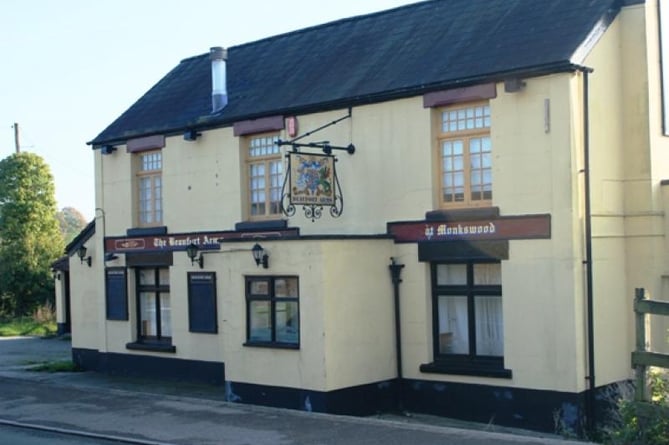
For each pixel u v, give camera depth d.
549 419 13.48
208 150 18.56
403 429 12.16
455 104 14.75
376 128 15.63
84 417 14.00
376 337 15.00
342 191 16.12
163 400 15.46
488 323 14.64
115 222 20.61
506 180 14.01
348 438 11.65
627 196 14.43
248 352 15.30
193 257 18.39
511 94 13.91
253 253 15.08
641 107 14.30
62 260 32.62
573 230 13.25
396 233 15.37
